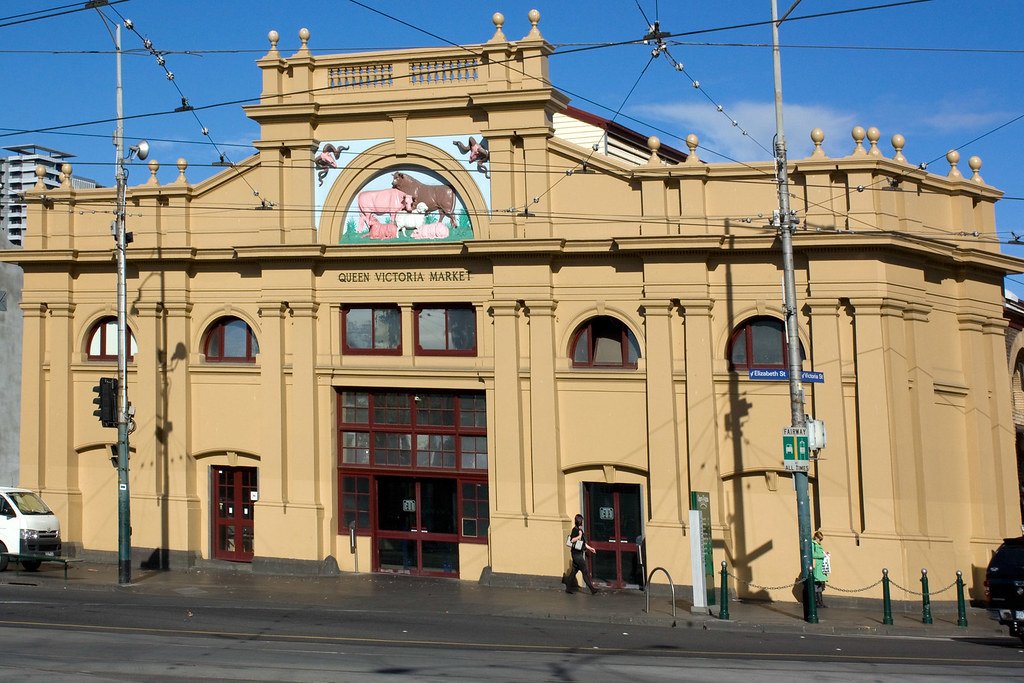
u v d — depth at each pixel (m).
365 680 14.48
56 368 29.91
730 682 14.73
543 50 26.33
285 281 27.81
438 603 23.39
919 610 23.55
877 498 23.77
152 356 29.00
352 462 27.89
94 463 29.88
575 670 15.51
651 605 23.28
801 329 24.56
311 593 24.52
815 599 22.09
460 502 26.94
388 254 26.89
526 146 26.25
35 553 26.73
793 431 21.56
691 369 24.92
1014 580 19.67
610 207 25.77
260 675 14.86
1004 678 15.23
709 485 24.64
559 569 25.53
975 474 26.70
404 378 27.17
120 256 25.08
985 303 27.59
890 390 23.95
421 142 27.19
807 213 24.48
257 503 27.73
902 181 25.30
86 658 16.03
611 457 25.67
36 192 30.14
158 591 24.52
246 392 28.50
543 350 25.98
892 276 24.30
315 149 27.92
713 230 25.03
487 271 26.53
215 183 28.61
